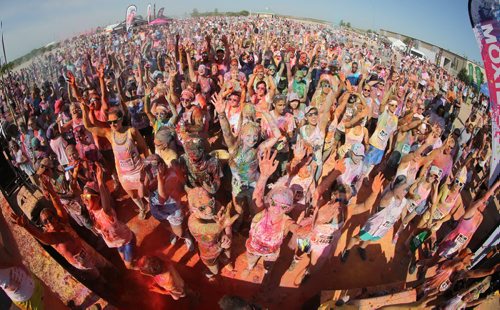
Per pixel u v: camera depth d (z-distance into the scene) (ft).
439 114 28.50
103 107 25.36
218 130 37.14
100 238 21.88
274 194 15.05
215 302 18.97
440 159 21.52
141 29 36.06
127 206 26.00
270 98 32.55
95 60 32.65
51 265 18.40
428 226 21.58
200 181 20.01
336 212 16.31
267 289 19.83
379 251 23.16
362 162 23.50
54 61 29.17
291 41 47.60
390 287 18.62
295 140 27.55
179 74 36.47
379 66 37.19
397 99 31.30
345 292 18.07
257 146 22.99
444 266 16.81
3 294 19.49
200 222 16.15
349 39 42.06
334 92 31.94
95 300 17.10
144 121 34.83
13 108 24.82
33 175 24.38
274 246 16.78
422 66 30.89
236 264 21.31
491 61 15.02
